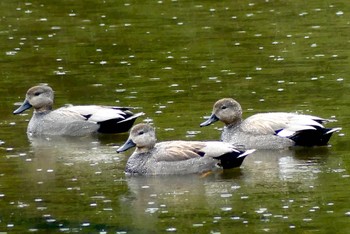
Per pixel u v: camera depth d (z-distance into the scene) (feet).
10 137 67.56
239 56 87.15
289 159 60.13
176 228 48.91
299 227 48.42
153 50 90.89
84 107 69.36
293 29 96.84
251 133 63.36
